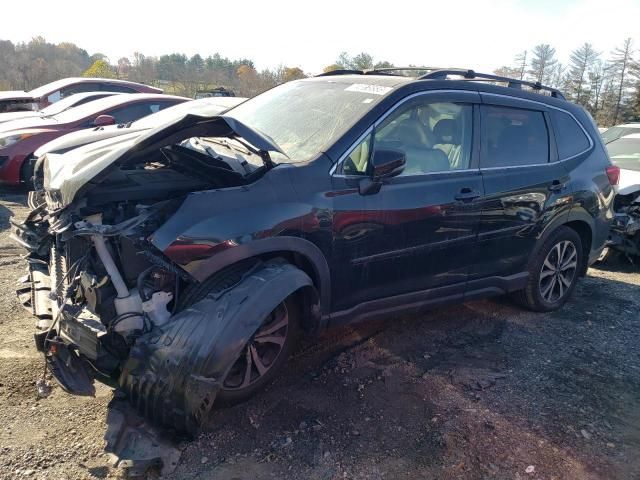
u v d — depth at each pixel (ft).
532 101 15.11
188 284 9.84
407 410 10.84
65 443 9.22
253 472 8.92
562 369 12.87
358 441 9.82
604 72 164.45
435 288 13.23
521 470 9.30
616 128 30.63
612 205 17.29
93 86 42.52
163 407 8.91
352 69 15.81
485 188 13.39
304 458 9.31
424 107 12.71
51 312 10.85
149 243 9.37
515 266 14.89
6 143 28.14
